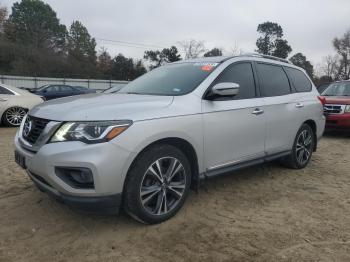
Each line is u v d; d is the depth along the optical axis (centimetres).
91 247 333
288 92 555
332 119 929
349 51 6181
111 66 6769
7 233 356
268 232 366
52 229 365
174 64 513
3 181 504
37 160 337
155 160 359
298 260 316
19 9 7512
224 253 325
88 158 319
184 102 393
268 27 7975
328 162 662
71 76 5803
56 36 7769
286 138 541
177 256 319
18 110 1078
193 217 397
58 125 335
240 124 446
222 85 402
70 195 330
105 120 330
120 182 334
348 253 329
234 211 418
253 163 479
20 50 5659
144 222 368
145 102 374
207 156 412
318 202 452
